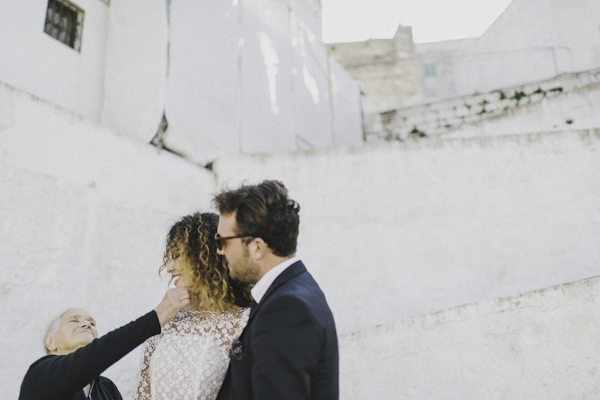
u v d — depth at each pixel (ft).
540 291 13.56
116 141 16.61
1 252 12.76
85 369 5.21
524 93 30.37
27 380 5.61
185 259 5.93
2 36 16.49
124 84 19.54
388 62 57.00
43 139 14.23
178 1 19.89
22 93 13.83
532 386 13.01
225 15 22.53
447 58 56.08
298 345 4.42
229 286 5.86
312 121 29.53
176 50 19.31
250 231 5.10
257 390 4.31
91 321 8.34
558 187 19.76
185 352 5.33
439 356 13.71
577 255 19.03
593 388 12.75
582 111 26.20
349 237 19.97
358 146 20.84
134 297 16.25
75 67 19.10
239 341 4.90
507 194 19.89
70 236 14.52
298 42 29.55
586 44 36.76
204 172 20.26
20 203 13.38
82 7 19.81
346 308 19.34
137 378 5.69
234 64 22.54
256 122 23.57
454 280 19.24
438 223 19.80
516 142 20.39
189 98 19.53
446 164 20.35
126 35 20.13
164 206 18.03
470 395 13.30
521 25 41.78
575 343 13.08
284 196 5.33
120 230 16.19
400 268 19.49
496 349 13.42
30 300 13.17
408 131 33.14
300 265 5.29
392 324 14.21
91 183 15.47
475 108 31.53
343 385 14.16
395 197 20.20
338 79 35.24
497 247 19.42
